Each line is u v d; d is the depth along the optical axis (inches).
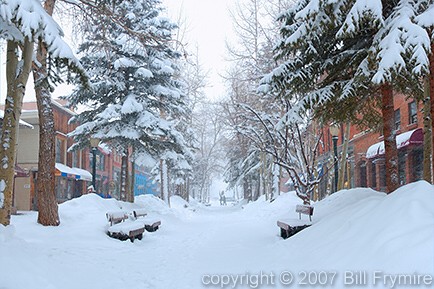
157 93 783.7
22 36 322.7
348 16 303.0
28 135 1069.8
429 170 413.4
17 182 1059.9
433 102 303.9
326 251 255.3
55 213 456.4
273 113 841.5
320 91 400.5
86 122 800.3
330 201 492.4
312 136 761.0
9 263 224.2
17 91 339.6
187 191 1804.9
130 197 823.7
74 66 327.6
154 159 842.8
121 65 697.0
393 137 385.4
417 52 267.0
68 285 235.5
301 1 406.0
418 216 214.7
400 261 184.2
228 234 519.8
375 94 466.0
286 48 409.7
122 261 321.7
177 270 295.6
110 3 491.2
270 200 976.9
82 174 1234.6
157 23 759.7
